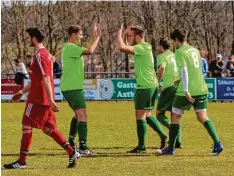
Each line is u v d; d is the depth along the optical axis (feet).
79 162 67.67
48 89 61.62
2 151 77.00
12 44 273.75
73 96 75.05
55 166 64.90
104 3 273.95
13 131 101.30
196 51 72.33
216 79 181.37
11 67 272.92
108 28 275.59
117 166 64.44
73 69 75.25
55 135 63.57
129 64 276.41
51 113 63.36
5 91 186.80
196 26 274.77
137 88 76.02
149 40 268.82
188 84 71.56
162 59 81.00
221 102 180.86
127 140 89.10
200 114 72.74
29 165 65.62
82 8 272.31
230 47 282.15
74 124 77.97
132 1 272.31
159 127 79.10
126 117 129.70
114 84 184.14
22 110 153.58
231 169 62.18
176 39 72.23
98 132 100.12
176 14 270.87
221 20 278.26
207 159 69.05
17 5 268.00
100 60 279.90
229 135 94.22
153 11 270.67
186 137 91.61
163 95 81.15
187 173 59.93
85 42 266.77
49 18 265.13
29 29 62.69
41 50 62.13
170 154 72.95
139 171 61.26
